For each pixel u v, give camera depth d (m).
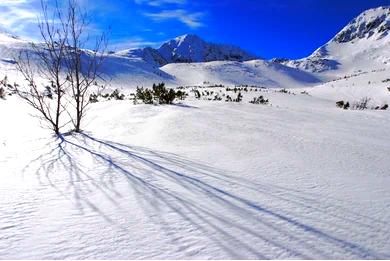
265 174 4.65
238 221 3.04
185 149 6.06
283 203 3.56
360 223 3.12
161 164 4.94
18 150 5.57
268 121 11.31
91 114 11.09
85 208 3.22
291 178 4.52
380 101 40.41
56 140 6.57
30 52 79.81
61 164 4.78
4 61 60.12
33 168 4.52
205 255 2.43
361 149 7.07
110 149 5.86
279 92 44.56
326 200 3.71
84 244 2.54
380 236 2.87
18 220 2.91
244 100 29.34
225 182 4.20
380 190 4.19
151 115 10.33
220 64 146.62
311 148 6.72
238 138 7.28
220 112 13.01
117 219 2.99
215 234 2.77
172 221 2.99
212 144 6.55
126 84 82.81
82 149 5.81
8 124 8.46
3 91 18.09
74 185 3.88
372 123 15.34
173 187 3.92
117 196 3.56
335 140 8.05
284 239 2.73
